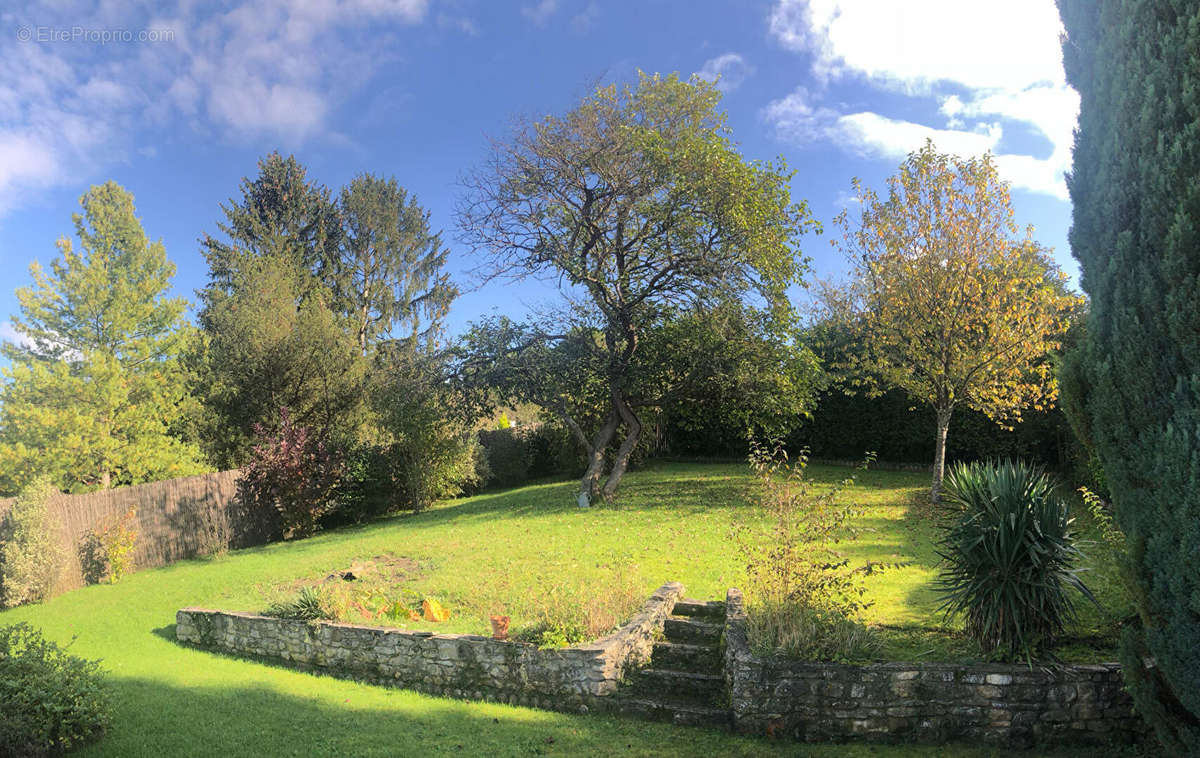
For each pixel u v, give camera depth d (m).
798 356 17.94
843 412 22.70
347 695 7.46
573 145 17.42
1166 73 4.43
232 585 12.17
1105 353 4.81
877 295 16.52
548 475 28.91
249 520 18.72
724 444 25.92
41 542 12.40
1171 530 4.36
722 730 6.41
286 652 8.82
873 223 16.22
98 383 19.72
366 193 36.22
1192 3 4.32
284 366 23.97
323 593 9.30
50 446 18.58
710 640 8.27
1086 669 5.80
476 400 18.66
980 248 15.19
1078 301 17.20
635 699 6.94
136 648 9.40
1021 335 14.87
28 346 20.48
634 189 17.38
